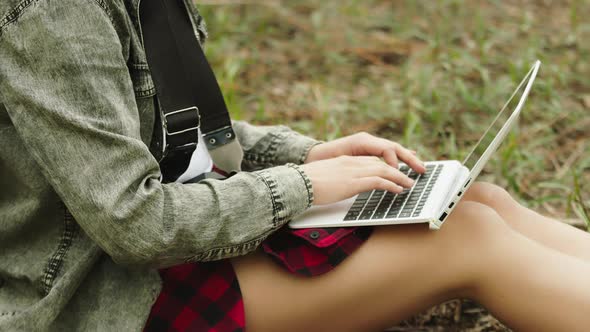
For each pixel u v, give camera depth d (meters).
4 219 1.51
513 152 2.84
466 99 3.24
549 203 2.64
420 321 2.13
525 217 1.77
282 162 1.96
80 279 1.46
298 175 1.55
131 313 1.46
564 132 3.14
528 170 2.84
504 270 1.53
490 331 2.09
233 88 3.38
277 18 4.50
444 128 3.16
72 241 1.48
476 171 1.48
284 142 1.96
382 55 4.00
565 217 2.51
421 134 3.08
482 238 1.55
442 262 1.55
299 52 4.06
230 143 1.72
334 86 3.64
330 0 4.80
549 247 1.71
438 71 3.74
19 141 1.44
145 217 1.36
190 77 1.67
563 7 4.68
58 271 1.46
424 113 3.29
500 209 1.79
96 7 1.38
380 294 1.57
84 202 1.33
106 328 1.45
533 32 4.25
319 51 4.05
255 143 1.97
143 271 1.48
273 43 4.12
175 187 1.44
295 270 1.52
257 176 1.51
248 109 3.40
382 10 4.70
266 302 1.55
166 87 1.54
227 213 1.44
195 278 1.54
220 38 4.04
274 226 1.50
